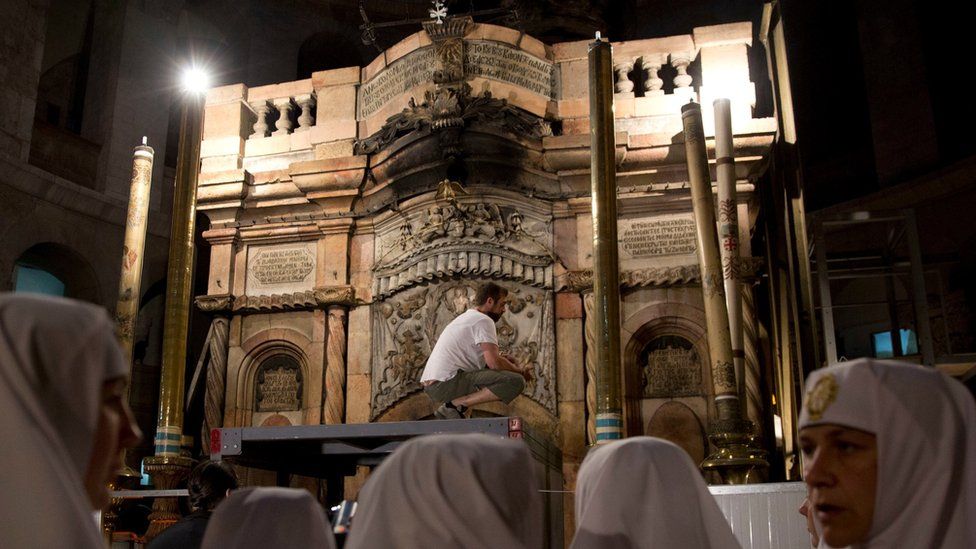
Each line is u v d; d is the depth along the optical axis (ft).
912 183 38.81
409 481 5.61
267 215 36.50
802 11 47.09
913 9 40.50
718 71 33.50
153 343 46.68
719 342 25.08
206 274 49.39
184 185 28.58
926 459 5.06
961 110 39.47
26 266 43.80
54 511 3.92
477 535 5.47
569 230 33.14
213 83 52.54
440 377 21.48
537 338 32.09
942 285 35.81
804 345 32.24
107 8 48.57
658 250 32.86
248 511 6.84
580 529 6.40
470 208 33.06
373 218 35.09
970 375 26.12
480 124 32.22
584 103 34.35
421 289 33.37
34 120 42.70
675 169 33.17
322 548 6.90
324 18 56.90
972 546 4.94
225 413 34.73
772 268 36.17
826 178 44.65
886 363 5.34
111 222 45.37
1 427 3.97
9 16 41.42
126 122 46.78
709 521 6.45
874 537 5.15
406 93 34.47
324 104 36.70
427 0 56.90
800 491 19.03
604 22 49.78
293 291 35.50
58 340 4.23
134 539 26.66
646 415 31.60
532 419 31.37
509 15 36.27
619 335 22.11
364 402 33.30
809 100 45.75
